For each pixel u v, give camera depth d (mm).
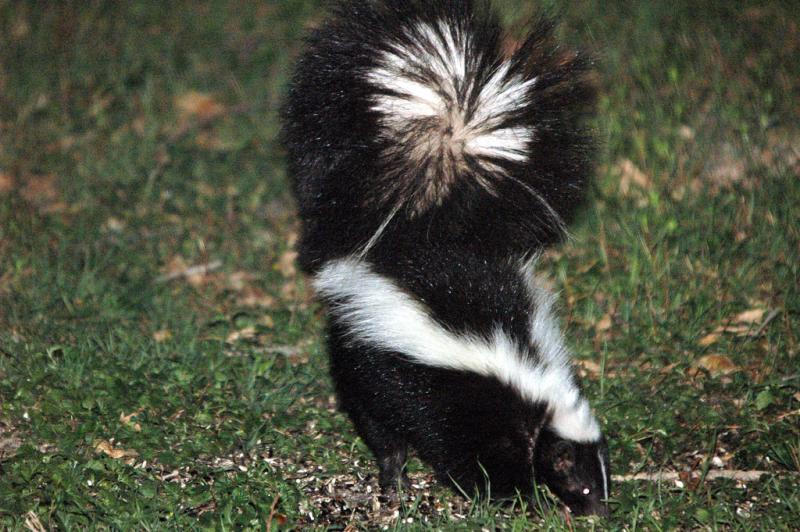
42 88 19000
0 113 18188
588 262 14000
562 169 10734
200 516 9219
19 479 9445
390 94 10469
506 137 10547
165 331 12922
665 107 16516
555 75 10727
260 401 11453
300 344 12867
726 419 10922
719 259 13539
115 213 15820
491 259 10352
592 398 11453
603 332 12805
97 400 10953
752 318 12852
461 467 10188
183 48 21047
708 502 9609
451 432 10094
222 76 20016
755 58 17859
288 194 16312
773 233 13891
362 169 10438
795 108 16594
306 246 11047
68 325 12828
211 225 15672
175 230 15508
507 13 15398
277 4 22812
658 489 9555
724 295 13180
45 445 10375
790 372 11859
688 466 10422
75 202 16062
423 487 10469
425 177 10438
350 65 10492
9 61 19688
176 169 16906
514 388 9914
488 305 10023
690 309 12969
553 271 13695
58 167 16906
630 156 15484
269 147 17422
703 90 17125
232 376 11875
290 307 13750
